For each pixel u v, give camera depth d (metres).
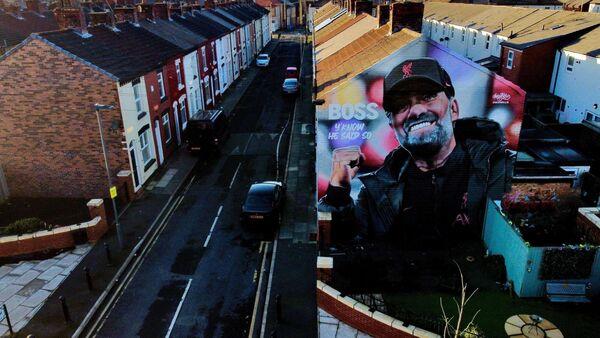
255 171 25.66
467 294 13.77
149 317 14.68
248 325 14.23
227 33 44.12
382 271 14.88
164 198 22.70
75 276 16.64
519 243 13.59
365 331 13.04
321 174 17.33
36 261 17.61
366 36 24.05
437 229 17.47
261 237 19.09
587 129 24.16
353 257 15.87
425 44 15.50
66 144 21.86
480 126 16.33
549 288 13.27
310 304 15.08
